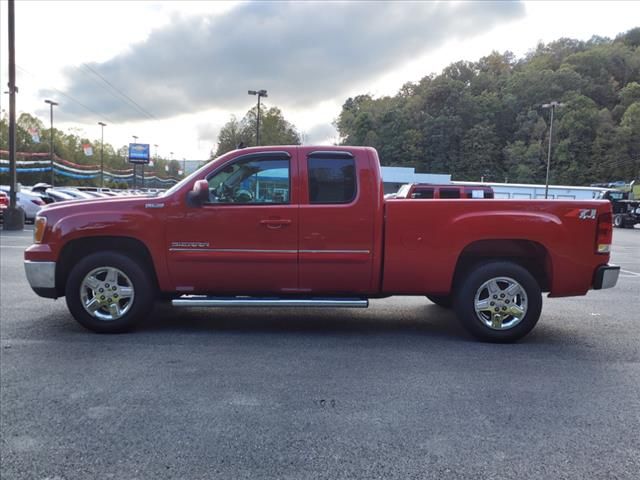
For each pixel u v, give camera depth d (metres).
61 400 3.60
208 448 2.93
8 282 8.25
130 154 68.31
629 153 85.94
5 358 4.52
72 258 5.48
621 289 8.78
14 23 18.84
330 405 3.55
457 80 108.31
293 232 5.11
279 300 5.17
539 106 94.12
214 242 5.15
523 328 5.11
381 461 2.81
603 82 102.12
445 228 5.08
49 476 2.64
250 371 4.24
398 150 100.44
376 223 5.10
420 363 4.51
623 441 3.06
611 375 4.25
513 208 5.09
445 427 3.23
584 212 5.08
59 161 74.69
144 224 5.16
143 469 2.71
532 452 2.92
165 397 3.67
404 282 5.19
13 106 18.92
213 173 5.24
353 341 5.21
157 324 5.81
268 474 2.67
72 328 5.55
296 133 66.19
